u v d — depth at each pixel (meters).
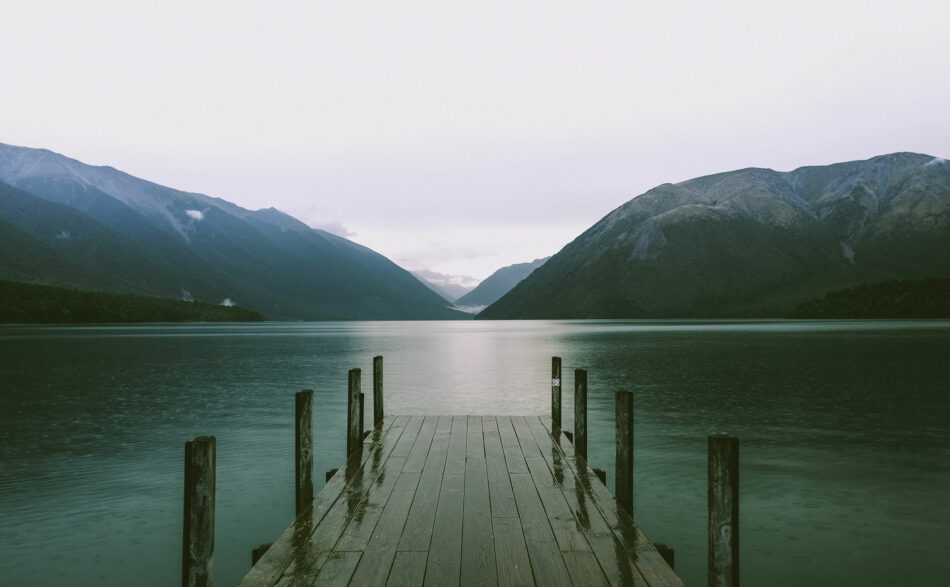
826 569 8.95
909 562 9.16
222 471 14.23
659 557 5.96
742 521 10.84
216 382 33.16
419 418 14.01
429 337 106.56
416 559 5.90
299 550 6.12
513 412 22.70
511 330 148.50
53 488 12.95
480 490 8.23
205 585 5.26
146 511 11.51
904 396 26.45
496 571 5.62
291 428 19.50
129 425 20.16
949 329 104.94
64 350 61.97
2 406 24.39
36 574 8.80
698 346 65.19
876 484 13.03
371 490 8.22
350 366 43.75
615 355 52.50
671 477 13.66
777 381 32.16
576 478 8.85
